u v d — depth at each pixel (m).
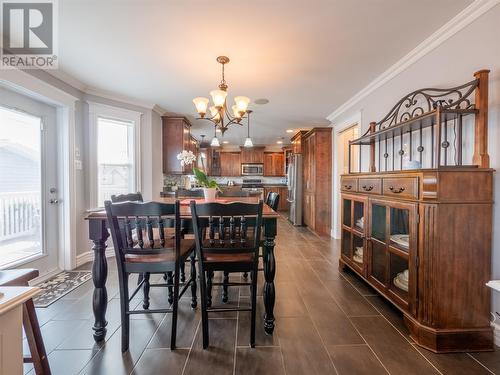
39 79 2.43
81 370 1.36
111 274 2.71
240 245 1.62
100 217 1.61
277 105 3.81
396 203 1.82
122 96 3.41
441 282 1.51
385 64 2.49
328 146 4.82
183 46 2.16
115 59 2.38
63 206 2.83
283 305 2.07
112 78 2.82
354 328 1.75
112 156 3.50
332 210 4.72
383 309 2.01
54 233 2.77
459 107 1.69
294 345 1.57
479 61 1.68
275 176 8.59
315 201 4.85
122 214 1.47
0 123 2.24
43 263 2.62
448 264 1.52
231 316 1.91
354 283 2.52
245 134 6.39
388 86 2.73
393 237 1.90
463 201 1.52
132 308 2.02
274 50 2.22
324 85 3.03
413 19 1.80
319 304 2.09
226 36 2.01
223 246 1.59
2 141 2.26
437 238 1.51
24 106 2.43
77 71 2.64
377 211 2.12
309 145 5.35
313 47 2.17
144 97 3.48
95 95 3.23
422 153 2.19
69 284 2.46
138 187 3.71
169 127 4.35
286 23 1.84
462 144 1.81
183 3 1.63
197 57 2.35
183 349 1.53
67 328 1.74
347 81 2.91
